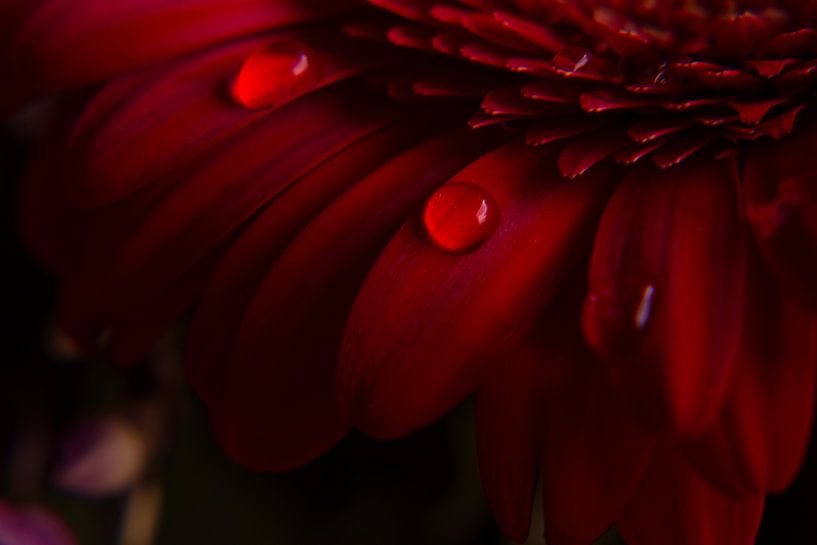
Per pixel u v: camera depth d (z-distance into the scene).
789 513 0.15
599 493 0.13
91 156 0.14
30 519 0.16
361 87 0.14
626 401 0.12
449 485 0.17
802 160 0.13
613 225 0.13
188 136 0.14
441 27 0.14
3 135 0.18
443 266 0.13
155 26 0.15
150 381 0.17
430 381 0.13
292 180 0.14
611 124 0.14
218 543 0.17
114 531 0.17
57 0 0.15
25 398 0.17
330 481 0.17
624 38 0.14
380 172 0.14
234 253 0.14
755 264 0.13
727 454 0.13
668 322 0.13
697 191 0.13
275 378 0.14
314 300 0.14
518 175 0.14
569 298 0.13
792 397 0.13
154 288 0.14
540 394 0.13
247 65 0.14
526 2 0.14
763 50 0.14
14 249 0.17
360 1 0.15
